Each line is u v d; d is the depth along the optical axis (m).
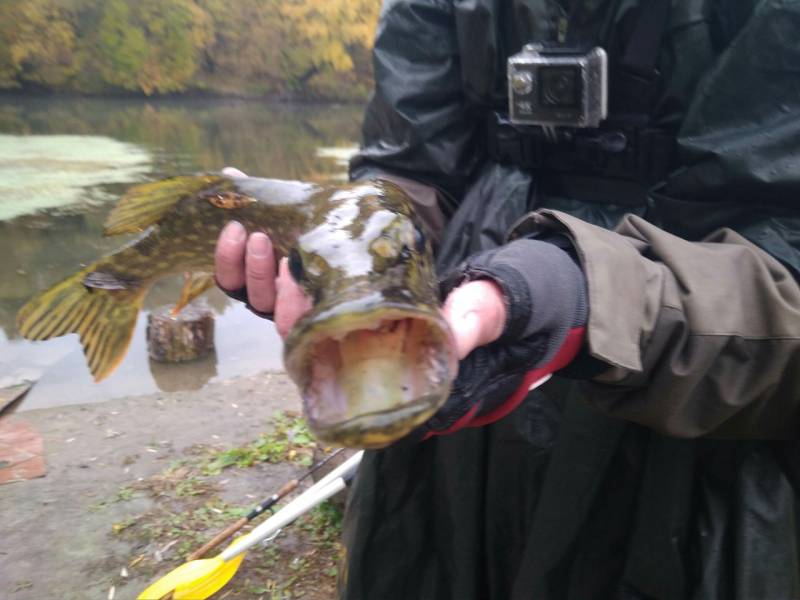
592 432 0.49
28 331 0.76
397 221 0.39
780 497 0.45
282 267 0.40
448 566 0.58
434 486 0.58
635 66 0.52
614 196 0.57
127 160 4.77
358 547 0.59
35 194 3.63
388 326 0.31
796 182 0.45
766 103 0.46
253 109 8.79
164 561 1.08
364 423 0.27
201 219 0.62
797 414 0.41
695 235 0.51
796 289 0.40
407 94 0.62
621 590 0.50
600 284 0.36
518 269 0.35
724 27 0.50
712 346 0.38
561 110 0.54
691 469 0.47
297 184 0.54
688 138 0.49
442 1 0.62
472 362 0.34
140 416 1.58
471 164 0.65
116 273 0.71
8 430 1.50
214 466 1.34
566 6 0.56
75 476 1.32
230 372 1.84
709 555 0.46
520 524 0.56
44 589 1.02
